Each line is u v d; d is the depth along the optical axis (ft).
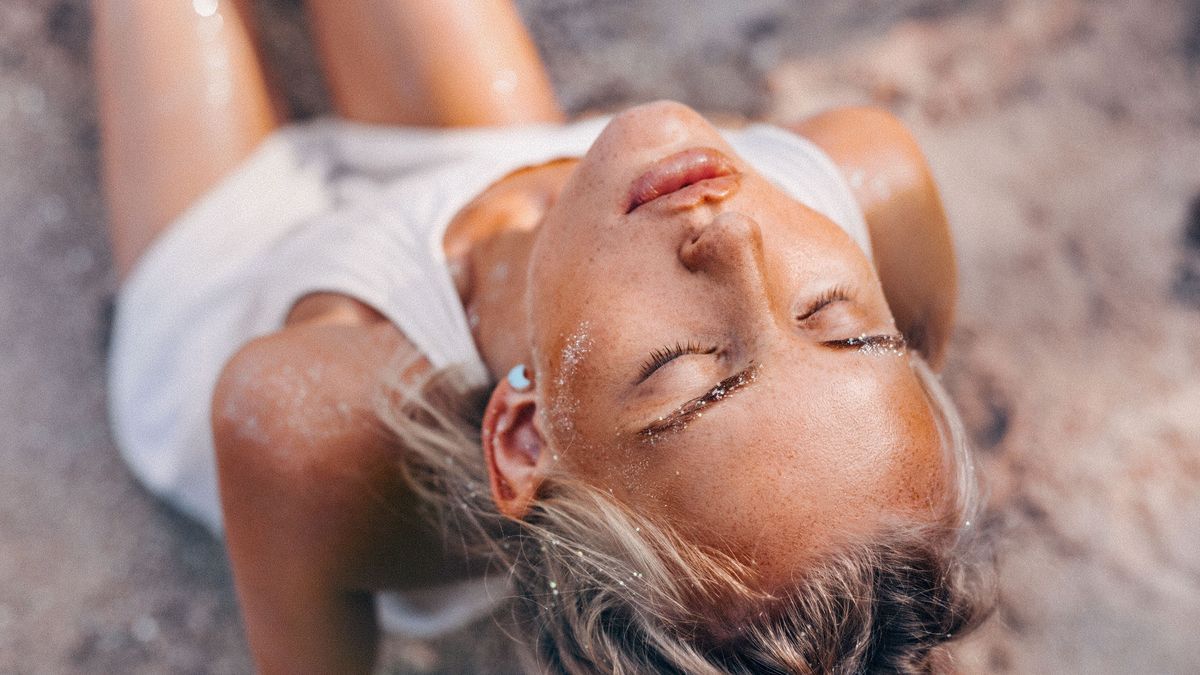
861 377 3.60
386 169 6.24
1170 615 6.41
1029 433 6.81
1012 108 7.35
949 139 7.30
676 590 3.77
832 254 3.83
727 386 3.54
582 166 4.00
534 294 4.01
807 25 7.54
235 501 5.07
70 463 6.88
